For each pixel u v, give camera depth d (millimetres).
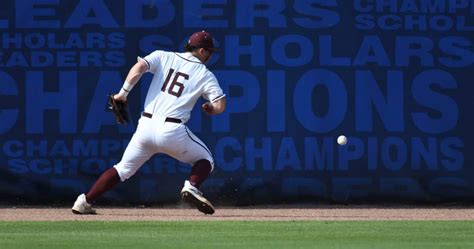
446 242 27828
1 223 33594
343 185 43000
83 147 42406
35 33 42312
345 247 26312
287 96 42812
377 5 43188
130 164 36719
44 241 27781
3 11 42219
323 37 42938
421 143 43219
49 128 42312
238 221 34938
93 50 42406
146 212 40062
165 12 42656
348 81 42969
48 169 42375
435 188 43281
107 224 33312
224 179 42781
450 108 43312
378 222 34812
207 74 35219
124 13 42531
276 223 34125
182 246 26469
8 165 42250
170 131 34812
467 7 43531
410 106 43188
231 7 42750
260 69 42750
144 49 42562
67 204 42438
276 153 42812
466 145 43406
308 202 42906
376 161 43062
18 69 42219
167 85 35031
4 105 42156
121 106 35531
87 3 42469
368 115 43031
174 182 42688
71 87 42344
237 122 42719
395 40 43156
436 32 43375
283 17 42875
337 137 42938
